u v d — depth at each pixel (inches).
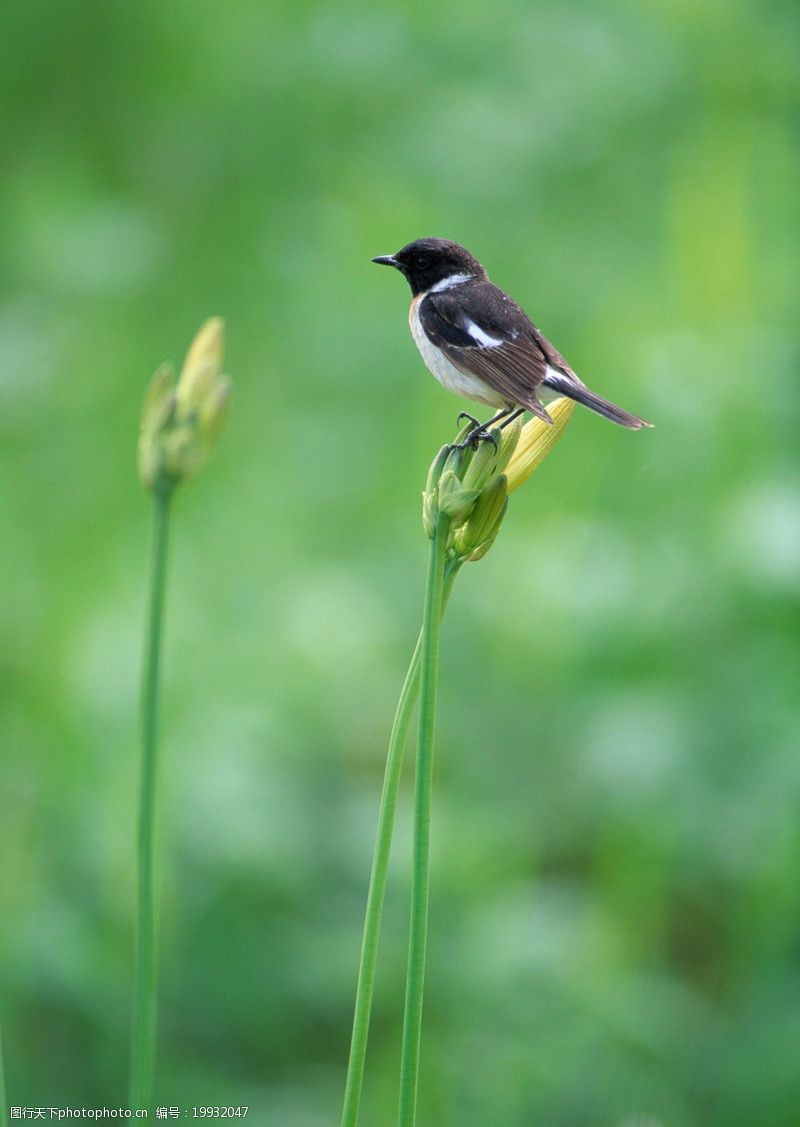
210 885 348.8
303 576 457.7
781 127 546.9
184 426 143.7
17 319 502.0
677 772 354.3
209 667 406.3
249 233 598.5
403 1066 131.7
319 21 610.5
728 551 373.1
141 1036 137.6
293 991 344.2
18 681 406.0
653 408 413.1
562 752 414.9
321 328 565.0
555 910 369.4
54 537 451.2
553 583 426.3
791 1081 320.2
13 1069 317.4
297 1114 323.9
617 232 587.8
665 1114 326.6
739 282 461.7
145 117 620.7
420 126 591.8
